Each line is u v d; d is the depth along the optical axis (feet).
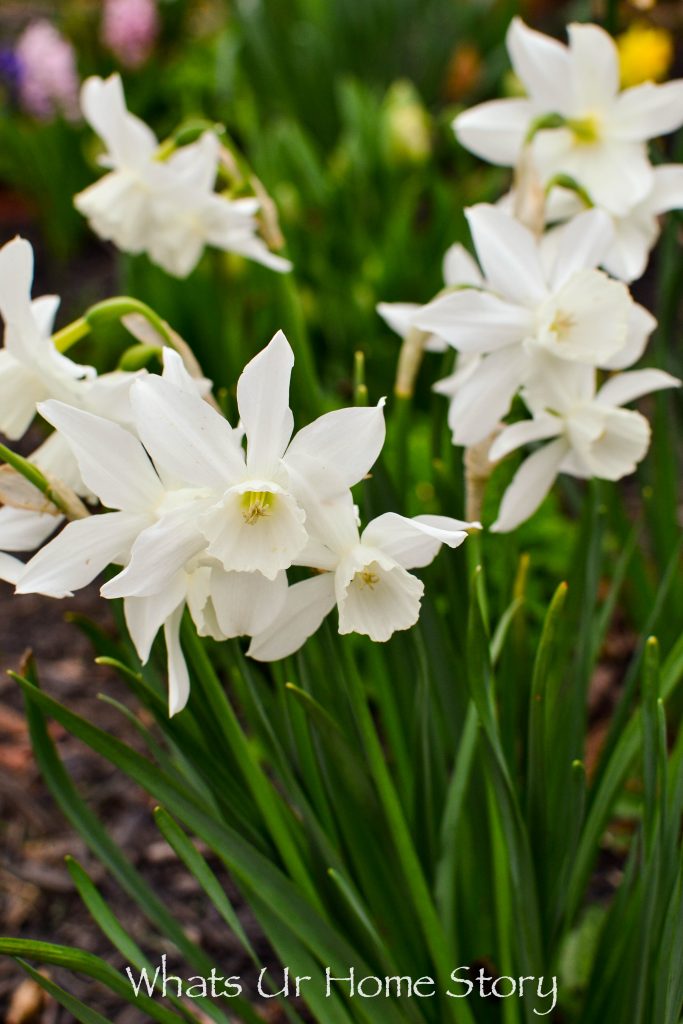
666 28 4.70
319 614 1.36
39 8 6.70
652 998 1.50
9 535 1.39
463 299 1.49
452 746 1.63
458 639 1.63
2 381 1.41
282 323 1.98
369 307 3.25
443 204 3.27
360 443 1.30
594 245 1.52
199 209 1.74
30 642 2.74
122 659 1.60
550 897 1.56
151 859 2.06
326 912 1.57
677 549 1.66
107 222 1.76
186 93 4.94
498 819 1.54
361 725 1.43
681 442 2.04
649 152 1.77
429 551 1.33
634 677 1.64
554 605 1.42
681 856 1.40
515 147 1.70
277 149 3.61
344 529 1.31
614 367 1.56
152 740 1.51
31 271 1.38
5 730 2.43
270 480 1.31
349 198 3.72
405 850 1.47
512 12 5.32
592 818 1.60
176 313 2.93
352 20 5.10
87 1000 1.82
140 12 5.14
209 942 1.88
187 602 1.37
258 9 4.94
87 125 4.77
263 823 1.55
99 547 1.33
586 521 1.62
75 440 1.31
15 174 4.91
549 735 1.62
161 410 1.28
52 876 2.05
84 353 3.44
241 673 1.46
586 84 1.65
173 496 1.32
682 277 1.84
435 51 5.25
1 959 1.88
